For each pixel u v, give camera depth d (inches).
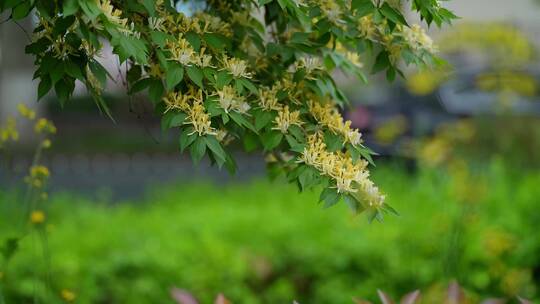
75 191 352.5
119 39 78.1
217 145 85.1
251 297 180.1
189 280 178.1
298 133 90.8
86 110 631.8
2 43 507.8
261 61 104.7
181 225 220.2
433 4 93.1
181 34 87.2
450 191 209.6
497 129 276.5
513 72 286.2
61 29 80.1
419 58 101.1
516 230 190.1
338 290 180.2
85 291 166.7
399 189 257.3
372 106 362.0
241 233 208.1
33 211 143.1
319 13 97.9
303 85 100.1
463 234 177.3
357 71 108.3
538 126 278.7
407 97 354.6
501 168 241.4
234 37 103.8
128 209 250.7
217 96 88.0
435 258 182.4
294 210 238.4
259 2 85.6
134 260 177.8
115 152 543.2
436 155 248.5
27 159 476.4
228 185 318.7
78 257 180.1
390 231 188.9
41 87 85.2
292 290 182.9
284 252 194.5
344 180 85.4
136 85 90.7
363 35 100.5
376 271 184.4
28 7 79.0
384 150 307.9
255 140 96.7
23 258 166.6
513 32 284.5
